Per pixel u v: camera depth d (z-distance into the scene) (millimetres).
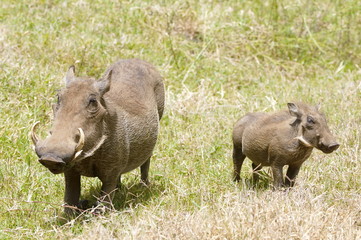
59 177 12891
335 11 24406
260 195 11703
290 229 9930
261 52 21484
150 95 12703
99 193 12547
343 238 9922
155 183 13320
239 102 17766
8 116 14609
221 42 21656
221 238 9781
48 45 18406
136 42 20156
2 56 16719
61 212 11492
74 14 20938
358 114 16312
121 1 22516
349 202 11781
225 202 11047
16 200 11562
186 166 13844
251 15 23547
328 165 13562
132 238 9836
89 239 9828
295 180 12711
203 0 24016
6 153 13492
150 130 12242
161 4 22828
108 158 11125
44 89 15836
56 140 9992
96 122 10633
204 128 15859
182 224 10109
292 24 23375
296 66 21172
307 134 12070
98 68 18000
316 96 18172
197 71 19516
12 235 10484
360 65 21953
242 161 13531
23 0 21125
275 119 12734
